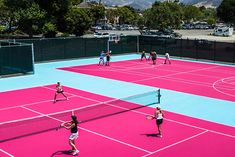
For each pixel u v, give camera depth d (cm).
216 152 1656
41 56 4325
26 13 5997
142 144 1742
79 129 1944
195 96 2789
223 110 2405
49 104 2489
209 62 4591
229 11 12006
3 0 7125
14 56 3519
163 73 3753
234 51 4378
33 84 3177
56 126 1978
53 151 1653
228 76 3638
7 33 7662
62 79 3403
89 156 1598
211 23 14362
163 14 8144
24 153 1627
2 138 1795
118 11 13762
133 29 11844
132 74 3678
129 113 2256
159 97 2566
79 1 7956
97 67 4081
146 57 4872
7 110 2334
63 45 4491
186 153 1641
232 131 1961
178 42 4844
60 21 6538
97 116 2177
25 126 1986
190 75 3666
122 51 5088
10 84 3173
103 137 1831
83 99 2638
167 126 2027
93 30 10119
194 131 1947
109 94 2808
